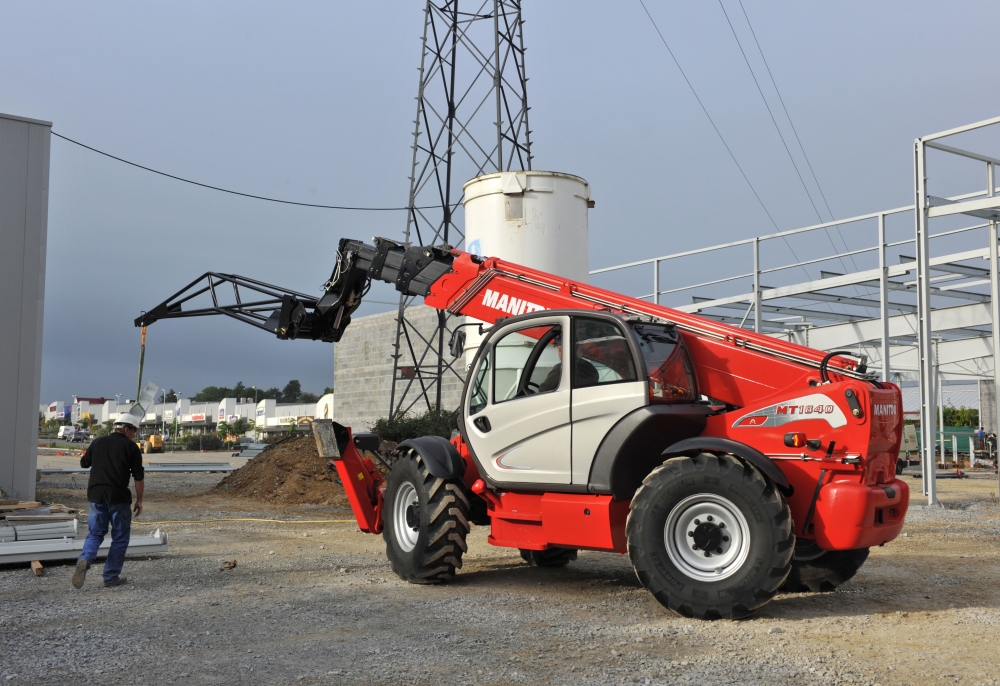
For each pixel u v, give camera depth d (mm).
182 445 66750
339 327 9766
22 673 4672
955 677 4625
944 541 10586
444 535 7379
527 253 13633
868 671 4734
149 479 24359
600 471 6672
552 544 7008
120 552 7445
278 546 10086
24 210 14352
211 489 19406
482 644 5316
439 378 19938
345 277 9422
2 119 14234
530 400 7160
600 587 7449
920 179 15445
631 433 6500
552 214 13727
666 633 5637
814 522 6125
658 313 7387
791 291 21828
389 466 8453
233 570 8258
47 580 7707
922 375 15258
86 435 88688
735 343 6949
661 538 6156
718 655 5066
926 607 6582
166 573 8070
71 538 9359
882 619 6117
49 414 155125
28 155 14469
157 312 10961
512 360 7531
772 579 5859
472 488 7578
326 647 5234
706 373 7000
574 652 5133
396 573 7848
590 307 7586
